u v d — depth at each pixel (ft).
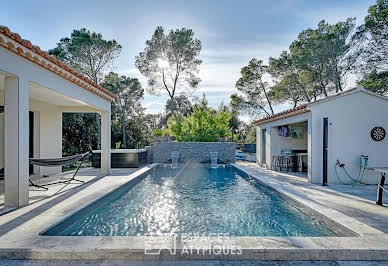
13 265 8.44
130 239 9.82
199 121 55.42
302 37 61.05
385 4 43.73
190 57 70.69
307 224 13.83
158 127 104.63
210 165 45.29
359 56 49.85
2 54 13.16
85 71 61.98
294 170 33.91
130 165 38.24
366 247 9.20
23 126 14.85
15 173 14.49
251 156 65.21
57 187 21.02
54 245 9.22
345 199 16.93
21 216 12.79
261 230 12.89
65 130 66.44
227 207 17.37
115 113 87.40
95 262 8.66
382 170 15.53
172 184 26.71
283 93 63.00
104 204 18.01
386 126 24.07
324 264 8.73
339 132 23.82
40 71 16.48
